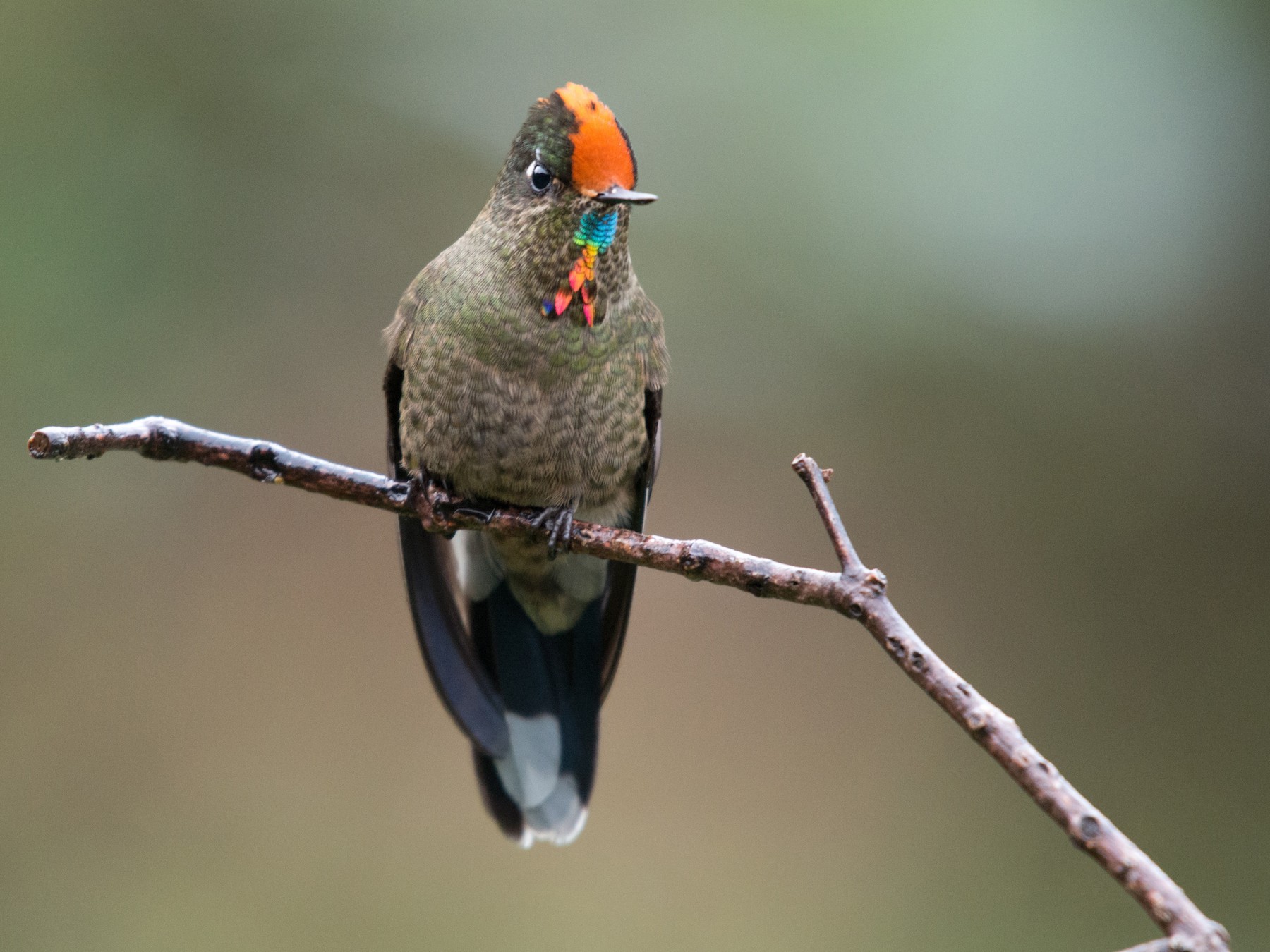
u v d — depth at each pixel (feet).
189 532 39.01
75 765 35.68
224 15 39.55
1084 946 35.12
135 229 37.99
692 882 36.29
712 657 40.98
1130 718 39.22
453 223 40.81
